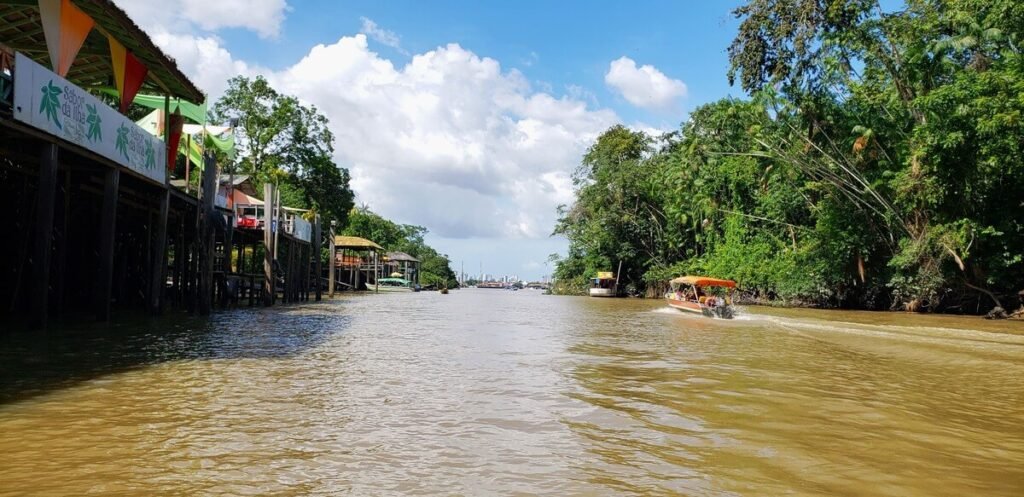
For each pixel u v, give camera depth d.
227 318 18.34
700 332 17.97
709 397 8.05
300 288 33.47
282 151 45.31
